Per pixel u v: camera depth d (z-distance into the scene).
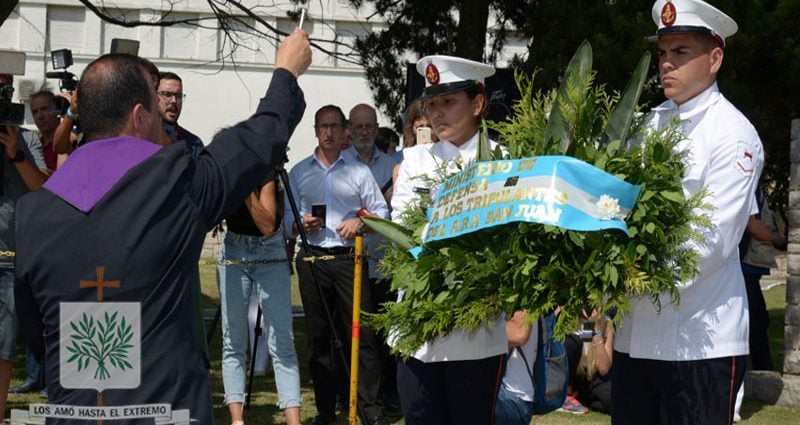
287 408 6.75
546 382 5.13
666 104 4.37
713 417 4.15
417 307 4.37
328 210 7.61
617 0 11.88
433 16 16.08
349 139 8.80
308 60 3.49
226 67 34.50
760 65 12.13
